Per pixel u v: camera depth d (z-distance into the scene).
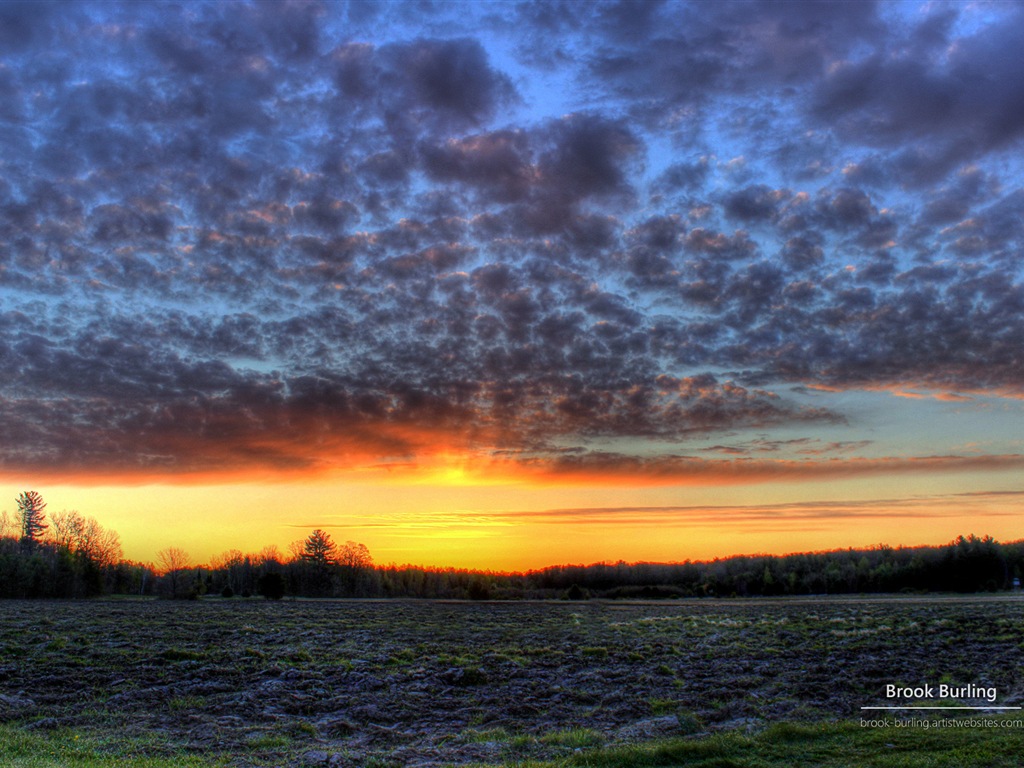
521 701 20.92
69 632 36.69
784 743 14.20
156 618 46.94
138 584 103.75
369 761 14.04
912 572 90.06
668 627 41.03
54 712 18.86
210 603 70.44
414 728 18.06
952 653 28.02
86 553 89.06
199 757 14.01
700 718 18.31
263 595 81.56
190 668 25.50
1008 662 25.69
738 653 29.55
